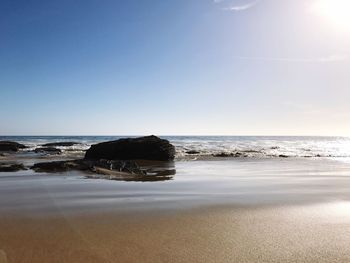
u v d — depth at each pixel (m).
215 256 5.88
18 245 6.28
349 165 24.70
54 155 32.62
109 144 28.41
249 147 51.25
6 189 12.47
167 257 5.81
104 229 7.30
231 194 11.57
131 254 5.92
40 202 10.05
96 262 5.56
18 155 32.44
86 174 17.19
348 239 6.74
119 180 15.18
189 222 7.88
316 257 5.87
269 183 14.53
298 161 28.62
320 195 11.38
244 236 6.89
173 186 13.47
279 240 6.66
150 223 7.79
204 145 55.06
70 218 8.18
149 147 27.91
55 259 5.66
